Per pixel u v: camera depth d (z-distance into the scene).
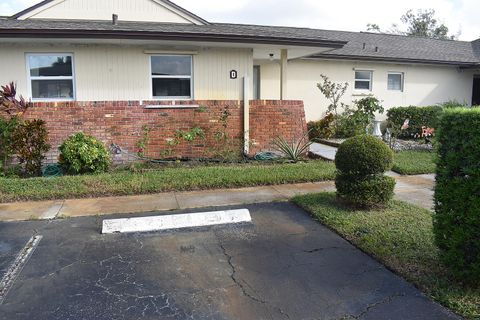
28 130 8.00
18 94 9.02
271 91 14.06
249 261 4.10
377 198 5.55
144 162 9.20
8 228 5.09
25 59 8.98
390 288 3.51
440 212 3.63
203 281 3.68
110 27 8.91
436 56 16.53
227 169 8.20
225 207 5.95
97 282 3.67
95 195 6.56
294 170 8.10
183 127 9.52
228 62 10.02
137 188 6.74
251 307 3.23
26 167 8.08
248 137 9.90
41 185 6.82
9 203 6.18
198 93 9.91
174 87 9.84
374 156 5.53
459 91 17.17
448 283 3.50
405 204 5.89
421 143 12.52
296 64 14.25
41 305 3.28
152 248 4.45
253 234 4.87
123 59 9.39
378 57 14.66
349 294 3.42
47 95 9.23
